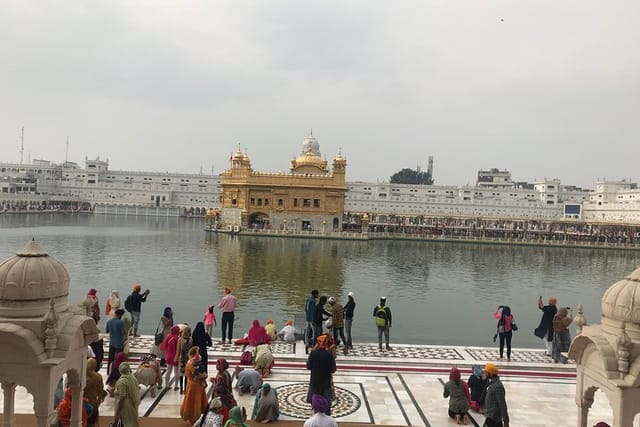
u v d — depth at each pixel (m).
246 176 101.38
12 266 9.13
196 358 12.71
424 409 14.44
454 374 13.80
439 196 156.75
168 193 166.25
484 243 97.75
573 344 10.52
